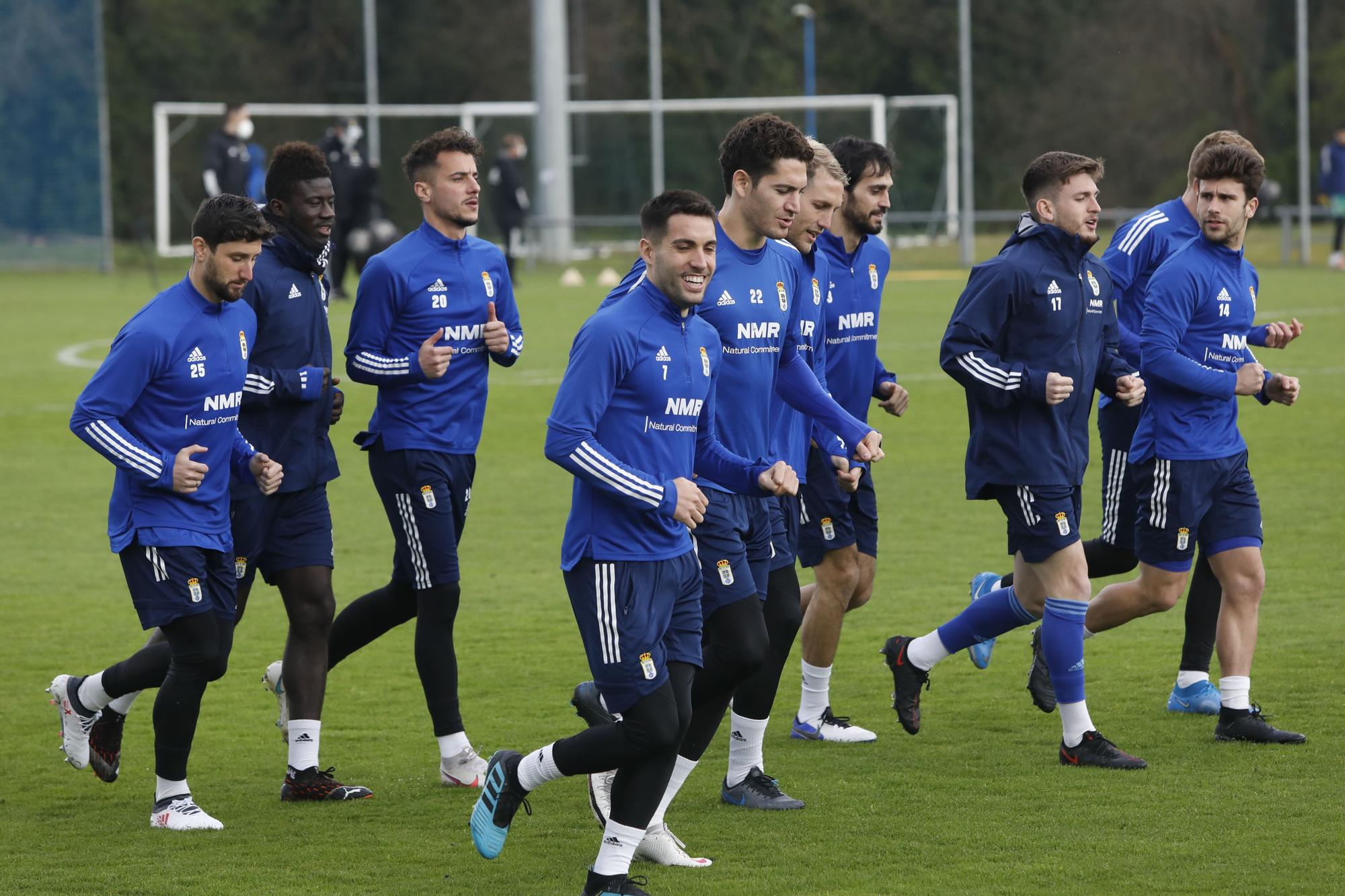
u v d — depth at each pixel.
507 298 17.97
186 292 15.30
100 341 59.81
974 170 130.88
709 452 14.34
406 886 13.55
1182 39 124.88
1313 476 32.56
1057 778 16.20
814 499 17.70
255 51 129.25
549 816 15.65
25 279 89.88
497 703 19.36
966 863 13.72
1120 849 13.94
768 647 14.80
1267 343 18.19
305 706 16.30
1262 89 122.62
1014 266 16.45
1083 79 127.69
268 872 13.91
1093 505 30.81
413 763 17.44
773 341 15.20
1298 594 23.50
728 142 15.02
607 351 13.09
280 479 16.02
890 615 23.33
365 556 27.80
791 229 16.14
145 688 16.09
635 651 13.13
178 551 15.12
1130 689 19.59
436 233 17.55
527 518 31.05
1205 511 17.53
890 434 39.50
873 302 18.58
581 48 124.00
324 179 16.89
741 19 135.75
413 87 132.00
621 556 13.18
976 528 29.11
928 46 134.50
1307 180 85.38
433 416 17.28
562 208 92.38
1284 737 17.12
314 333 17.05
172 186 105.81
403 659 21.89
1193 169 19.02
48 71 94.69
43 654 21.84
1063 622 16.52
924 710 19.08
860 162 18.03
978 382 16.34
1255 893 12.82
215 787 16.66
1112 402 19.12
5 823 15.48
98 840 14.91
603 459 12.87
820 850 14.21
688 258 13.09
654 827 13.99
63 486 34.69
